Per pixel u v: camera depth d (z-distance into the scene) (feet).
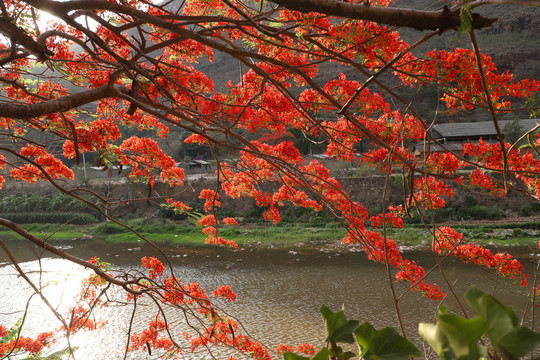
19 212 170.19
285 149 21.42
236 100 17.37
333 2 5.49
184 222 150.41
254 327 56.90
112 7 7.23
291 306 65.10
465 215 126.82
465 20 4.46
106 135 17.30
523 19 310.86
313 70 15.87
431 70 11.03
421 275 22.66
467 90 10.82
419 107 221.05
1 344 20.93
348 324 1.83
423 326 1.29
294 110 17.65
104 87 9.80
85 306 58.18
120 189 165.58
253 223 142.82
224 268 92.79
